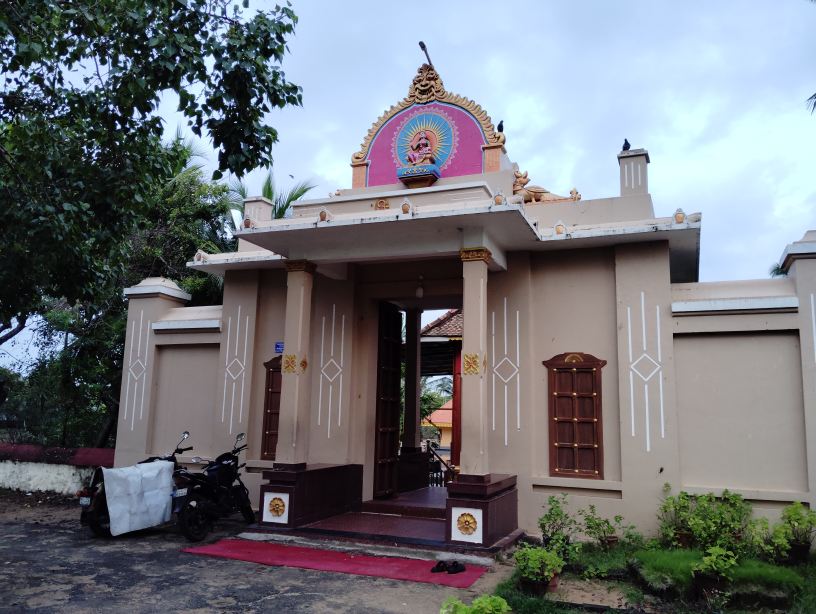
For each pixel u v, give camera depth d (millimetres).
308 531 7410
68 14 5891
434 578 5871
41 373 12633
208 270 10148
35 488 11055
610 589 5566
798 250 7133
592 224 8312
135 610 4945
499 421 8180
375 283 9289
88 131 7051
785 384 7129
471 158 9234
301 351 8039
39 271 7391
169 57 5566
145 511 7668
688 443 7395
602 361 7930
